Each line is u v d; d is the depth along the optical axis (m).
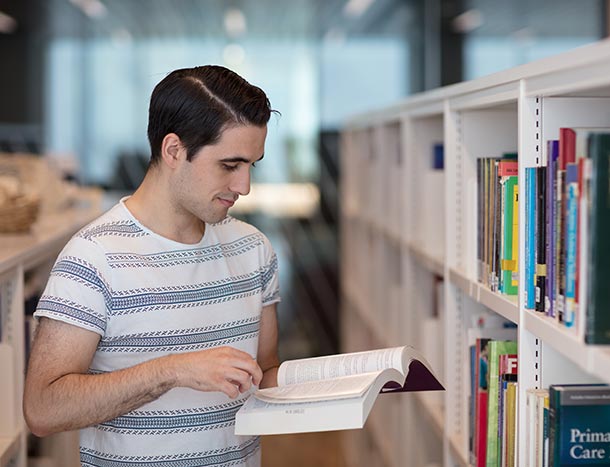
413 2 6.54
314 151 6.71
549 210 1.47
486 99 1.82
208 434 1.70
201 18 6.56
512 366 1.81
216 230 1.78
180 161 1.61
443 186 2.64
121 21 6.57
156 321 1.65
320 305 6.67
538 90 1.49
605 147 1.23
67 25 6.57
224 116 1.57
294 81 6.70
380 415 3.63
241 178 1.62
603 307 1.25
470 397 2.07
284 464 4.52
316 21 6.61
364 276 4.34
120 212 1.68
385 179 3.69
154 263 1.66
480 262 1.96
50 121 6.65
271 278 1.88
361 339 4.44
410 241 2.97
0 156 3.57
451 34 6.61
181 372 1.51
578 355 1.28
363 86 6.71
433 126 2.96
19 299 2.23
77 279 1.59
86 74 6.64
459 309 2.24
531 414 1.59
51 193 3.57
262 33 6.66
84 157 6.68
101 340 1.65
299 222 6.70
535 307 1.56
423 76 6.67
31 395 1.57
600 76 1.22
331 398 1.45
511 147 2.18
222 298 1.72
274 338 1.92
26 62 6.61
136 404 1.55
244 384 1.49
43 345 1.59
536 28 6.40
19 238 2.58
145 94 6.67
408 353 1.62
